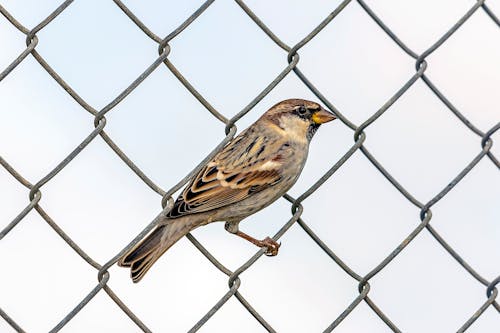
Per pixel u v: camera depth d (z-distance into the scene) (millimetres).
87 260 6500
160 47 6941
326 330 7516
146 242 8039
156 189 6922
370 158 7777
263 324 7184
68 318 6391
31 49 6461
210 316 7047
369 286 7656
